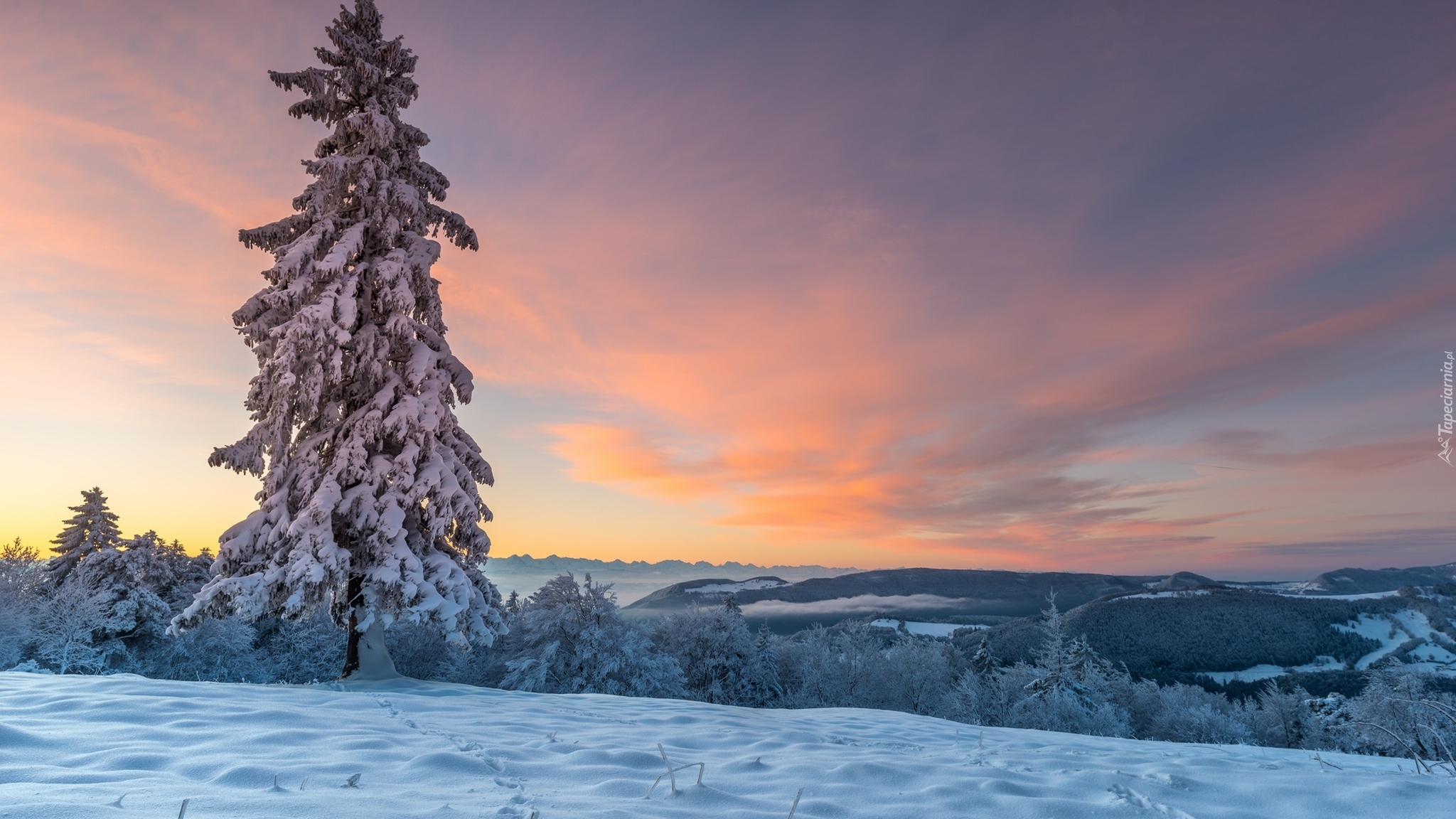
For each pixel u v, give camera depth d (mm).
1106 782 4086
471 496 14406
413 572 12148
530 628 26875
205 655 29406
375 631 12258
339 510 12414
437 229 15953
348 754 4168
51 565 30859
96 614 26812
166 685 7293
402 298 13695
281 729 4988
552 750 4910
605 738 5699
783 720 8523
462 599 12445
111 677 7719
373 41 15828
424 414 13578
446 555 13648
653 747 5219
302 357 13141
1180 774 4355
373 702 7730
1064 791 3910
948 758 5324
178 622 11016
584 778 3879
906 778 4133
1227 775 4344
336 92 15047
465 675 31375
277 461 12953
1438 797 3697
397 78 15742
